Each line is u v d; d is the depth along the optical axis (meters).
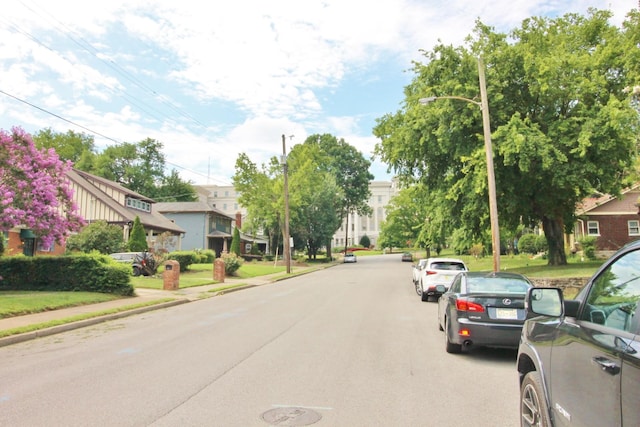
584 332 3.37
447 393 6.46
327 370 7.65
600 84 22.66
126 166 78.38
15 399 6.11
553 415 3.84
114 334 11.36
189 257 33.56
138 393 6.36
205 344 9.82
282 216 55.78
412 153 25.91
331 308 16.19
